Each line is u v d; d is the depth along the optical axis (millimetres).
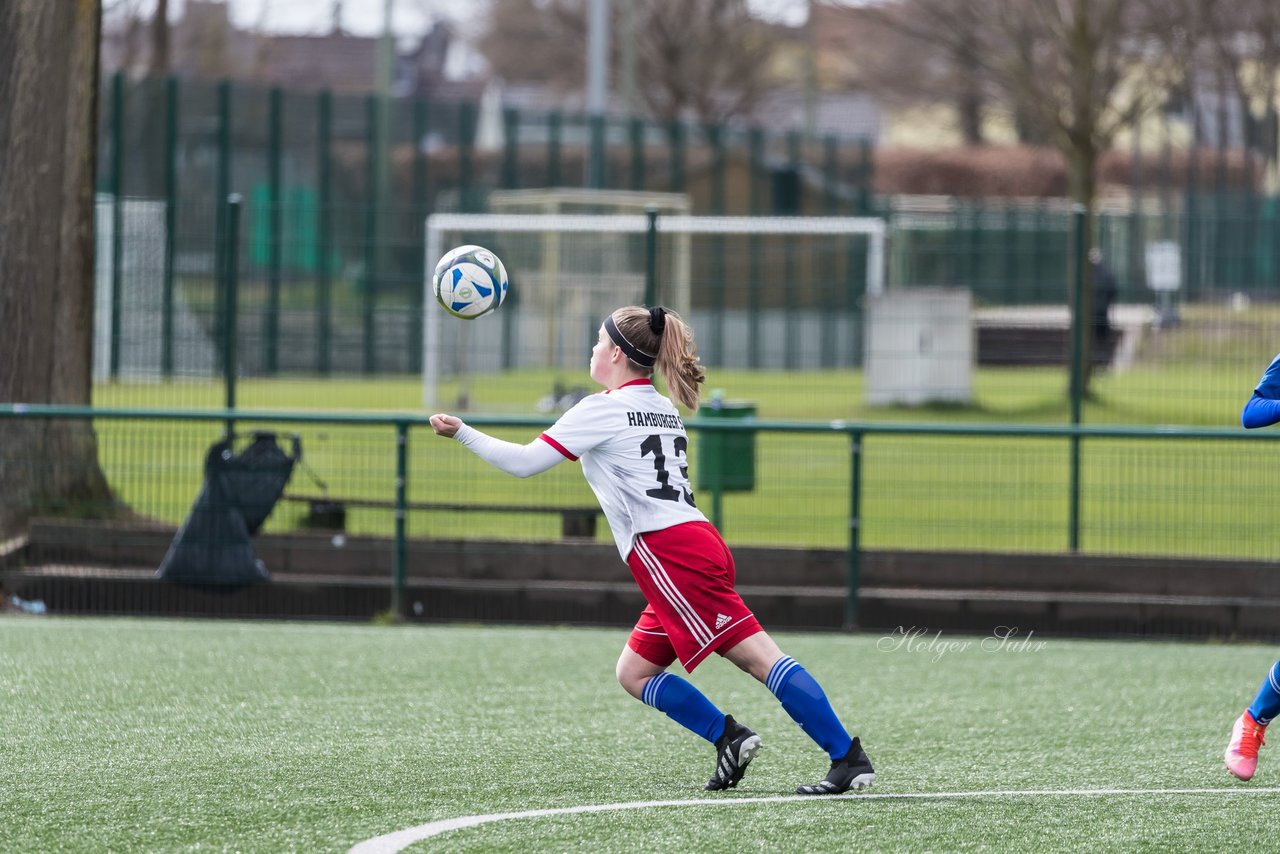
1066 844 18281
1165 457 39594
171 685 28438
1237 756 21172
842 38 137125
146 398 65812
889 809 19906
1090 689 29719
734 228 76500
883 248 89062
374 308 80312
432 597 38000
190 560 37656
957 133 192000
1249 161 114875
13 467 39062
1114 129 79938
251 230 93188
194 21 139125
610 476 19875
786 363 90250
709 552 19766
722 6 165125
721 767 20594
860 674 31203
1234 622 37062
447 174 104438
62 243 43188
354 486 41094
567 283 81250
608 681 29562
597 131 107812
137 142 96000
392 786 20984
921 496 41562
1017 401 64125
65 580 38031
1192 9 80250
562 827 18812
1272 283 73688
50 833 18422
